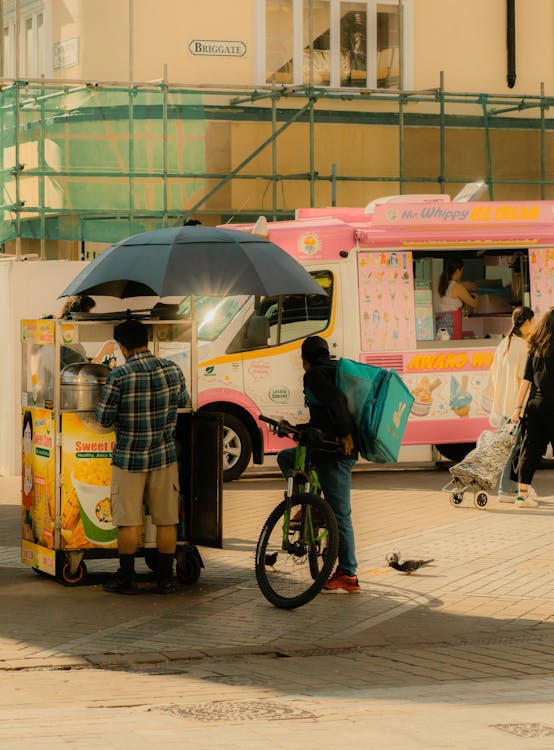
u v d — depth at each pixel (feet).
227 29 85.15
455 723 23.53
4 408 67.21
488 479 53.01
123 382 37.88
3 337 67.15
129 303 44.14
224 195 83.20
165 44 84.28
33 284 66.59
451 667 29.99
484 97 87.04
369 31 88.28
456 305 64.39
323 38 87.35
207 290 36.60
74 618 35.53
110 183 81.00
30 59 90.99
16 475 66.80
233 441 61.57
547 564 41.57
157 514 38.52
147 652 31.76
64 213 80.38
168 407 38.50
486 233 64.18
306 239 62.59
